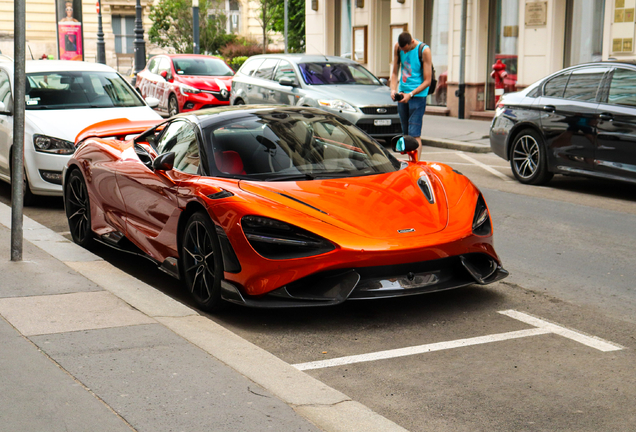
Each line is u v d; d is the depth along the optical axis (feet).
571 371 12.91
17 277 16.93
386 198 16.28
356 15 72.79
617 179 28.32
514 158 32.73
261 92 49.19
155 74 62.34
